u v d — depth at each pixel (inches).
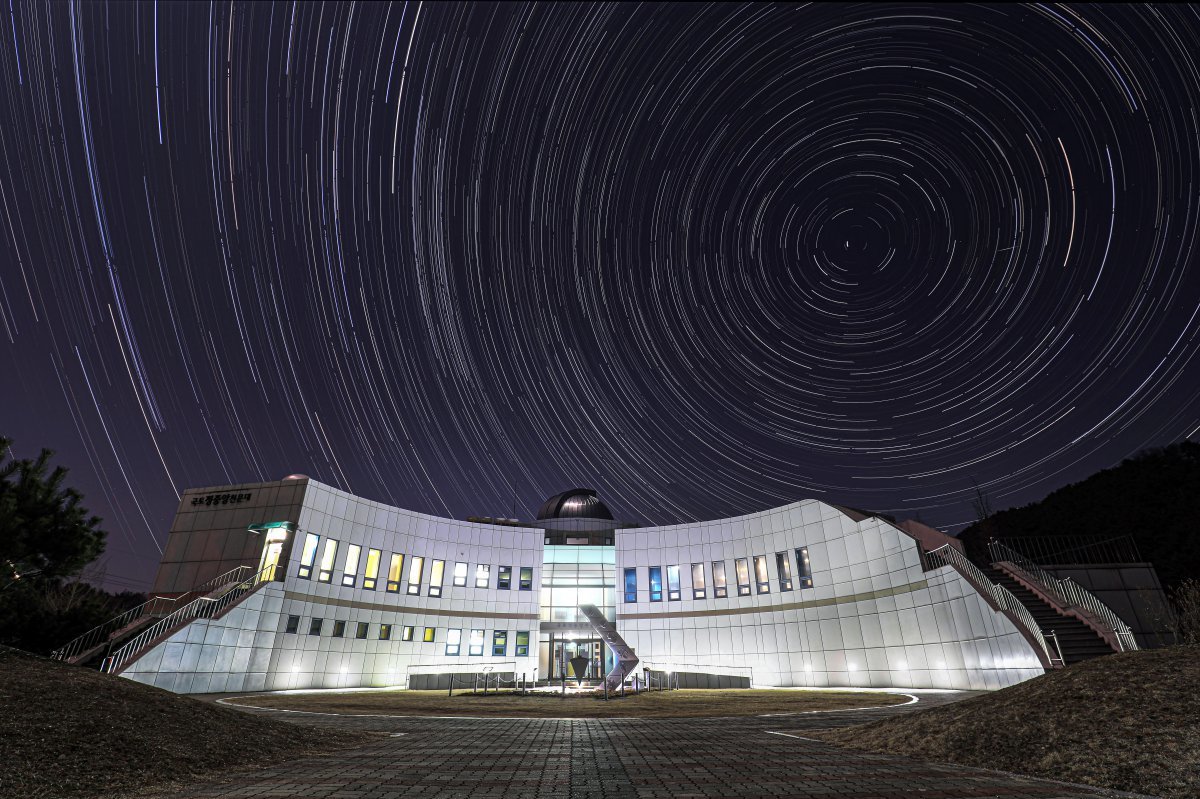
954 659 1083.3
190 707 474.9
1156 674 416.2
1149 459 1969.7
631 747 453.1
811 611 1430.9
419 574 1581.0
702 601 1630.2
